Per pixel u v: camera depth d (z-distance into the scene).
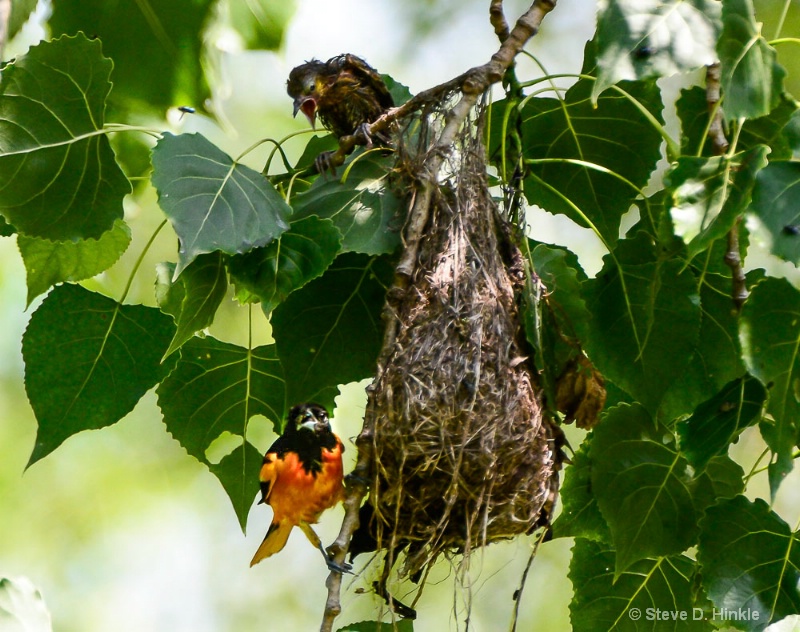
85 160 8.99
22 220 8.98
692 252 7.78
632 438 9.76
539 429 9.03
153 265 17.12
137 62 10.48
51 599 17.08
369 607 16.86
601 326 9.80
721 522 9.02
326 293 9.74
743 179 7.80
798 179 7.62
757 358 7.95
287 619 18.19
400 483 8.42
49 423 9.71
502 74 9.33
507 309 9.27
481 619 16.62
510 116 10.61
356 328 9.77
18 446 17.41
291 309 9.74
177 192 8.39
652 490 9.66
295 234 8.80
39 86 8.82
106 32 10.37
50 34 10.43
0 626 7.77
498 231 9.75
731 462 9.59
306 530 10.19
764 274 10.12
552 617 16.81
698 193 7.91
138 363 9.85
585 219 10.09
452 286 8.95
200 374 10.14
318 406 10.20
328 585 7.87
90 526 17.66
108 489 17.81
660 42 7.87
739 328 8.02
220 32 10.73
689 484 9.62
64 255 10.22
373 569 9.34
